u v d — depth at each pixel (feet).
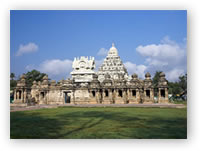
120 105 206.80
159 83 231.30
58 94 265.54
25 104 233.14
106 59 403.34
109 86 253.03
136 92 243.19
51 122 105.40
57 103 263.49
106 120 110.52
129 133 78.79
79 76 340.39
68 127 91.30
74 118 119.65
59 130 85.05
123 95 248.52
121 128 88.28
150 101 235.61
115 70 384.06
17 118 121.60
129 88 247.70
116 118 117.80
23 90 245.65
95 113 144.77
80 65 343.05
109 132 80.64
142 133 78.59
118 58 399.03
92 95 257.75
